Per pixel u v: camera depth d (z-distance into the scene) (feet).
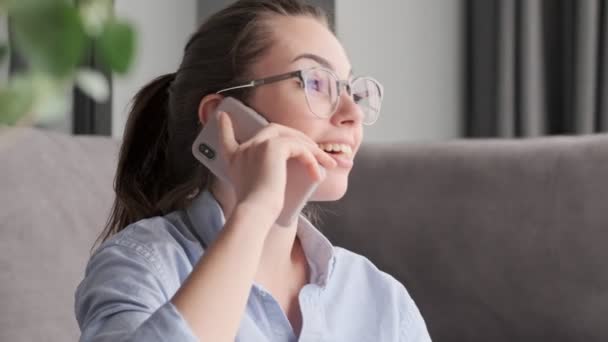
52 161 4.97
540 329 5.68
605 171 5.69
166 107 4.26
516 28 9.23
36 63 0.72
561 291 5.63
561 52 9.20
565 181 5.77
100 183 5.23
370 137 9.82
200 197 3.88
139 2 9.19
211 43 3.98
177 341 2.57
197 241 3.73
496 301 5.80
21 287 4.37
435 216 6.02
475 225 5.90
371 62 9.85
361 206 6.20
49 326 4.42
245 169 3.06
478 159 6.07
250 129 3.49
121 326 2.88
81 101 7.77
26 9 0.71
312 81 3.69
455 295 5.91
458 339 5.88
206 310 2.64
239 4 4.00
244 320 3.49
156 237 3.56
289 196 3.30
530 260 5.74
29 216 4.60
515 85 9.26
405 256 6.05
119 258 3.36
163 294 3.31
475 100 9.68
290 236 3.76
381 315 4.09
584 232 5.64
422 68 10.08
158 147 4.26
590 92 8.76
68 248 4.74
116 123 8.62
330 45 3.83
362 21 9.77
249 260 2.77
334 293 4.04
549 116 9.31
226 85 3.85
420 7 10.08
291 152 3.10
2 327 4.19
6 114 0.72
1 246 4.40
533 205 5.81
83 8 0.74
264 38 3.79
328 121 3.67
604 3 8.77
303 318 3.71
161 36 9.61
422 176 6.15
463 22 10.01
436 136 10.09
